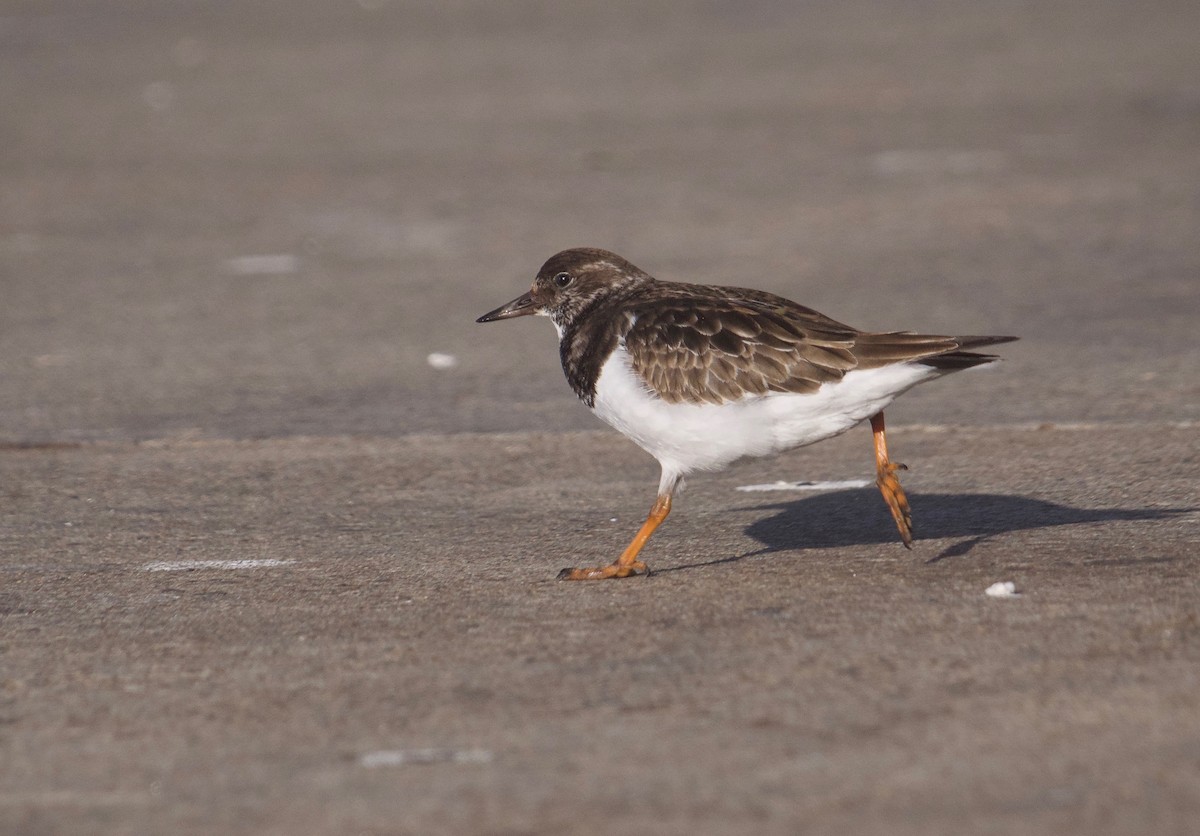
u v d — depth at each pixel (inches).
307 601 376.8
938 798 253.8
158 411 597.9
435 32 2169.0
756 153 1215.6
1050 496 454.6
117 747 287.4
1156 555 382.9
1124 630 325.4
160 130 1407.5
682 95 1539.1
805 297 759.1
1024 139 1226.0
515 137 1323.8
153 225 1005.8
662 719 289.7
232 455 539.8
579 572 388.8
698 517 454.3
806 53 1823.3
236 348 697.0
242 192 1116.5
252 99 1590.8
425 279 835.4
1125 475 471.5
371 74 1760.6
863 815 249.0
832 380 363.3
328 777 271.1
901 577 376.8
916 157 1169.4
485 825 251.1
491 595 376.8
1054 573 371.6
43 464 532.7
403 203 1061.8
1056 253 840.9
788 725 284.4
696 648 329.1
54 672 329.4
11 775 276.7
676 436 381.4
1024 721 281.4
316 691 312.5
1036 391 582.9
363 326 734.5
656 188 1086.4
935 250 862.5
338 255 905.5
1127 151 1151.6
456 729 289.6
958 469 493.4
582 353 399.2
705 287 409.4
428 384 631.8
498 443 546.9
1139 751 267.4
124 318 759.1
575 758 274.2
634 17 2283.5
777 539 425.1
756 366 367.6
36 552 433.1
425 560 414.0
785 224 951.6
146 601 381.1
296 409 597.6
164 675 325.4
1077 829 242.2
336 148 1290.6
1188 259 808.9
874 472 498.0
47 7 2635.3
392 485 500.1
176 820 257.3
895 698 295.0
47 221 1020.5
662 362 377.7
